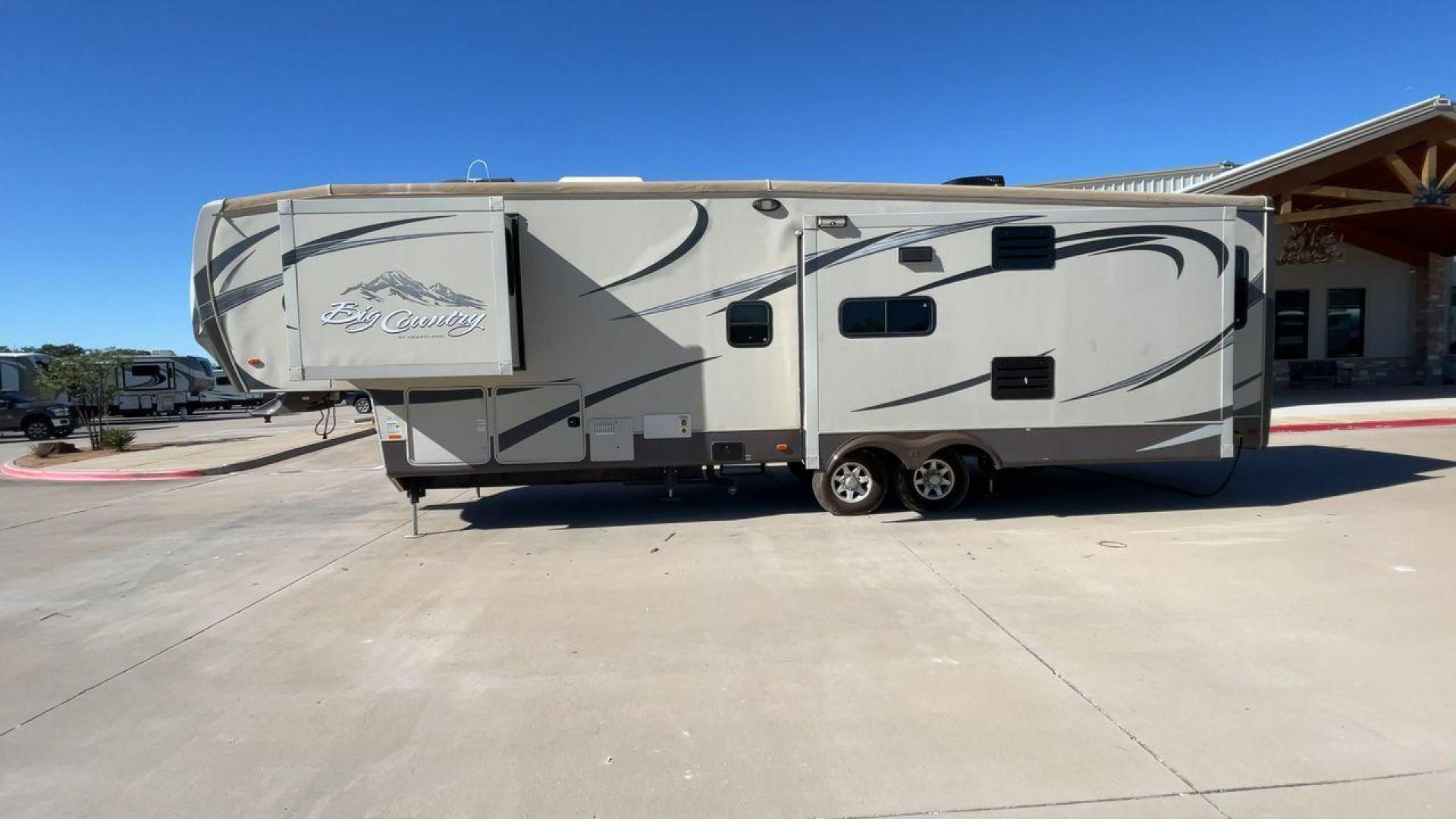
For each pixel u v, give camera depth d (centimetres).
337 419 2798
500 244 669
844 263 730
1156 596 509
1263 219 770
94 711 383
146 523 872
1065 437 753
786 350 753
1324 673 388
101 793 310
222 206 693
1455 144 1606
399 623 498
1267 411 784
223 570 650
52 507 1018
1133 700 363
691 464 752
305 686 406
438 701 383
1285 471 986
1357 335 2155
